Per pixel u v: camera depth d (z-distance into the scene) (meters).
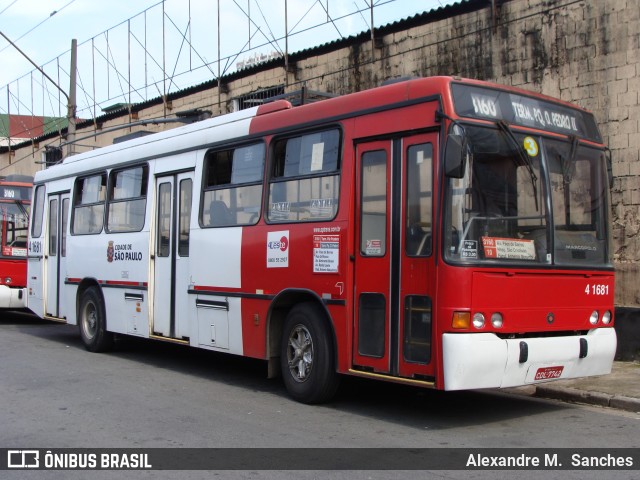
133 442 6.23
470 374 6.23
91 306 11.80
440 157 6.46
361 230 7.17
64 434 6.51
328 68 15.70
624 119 10.57
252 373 9.84
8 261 15.80
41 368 10.07
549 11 11.44
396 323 6.76
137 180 10.73
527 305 6.66
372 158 7.13
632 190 10.50
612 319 7.48
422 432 6.60
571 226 7.19
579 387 8.48
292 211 7.99
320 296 7.50
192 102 20.80
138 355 11.44
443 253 6.33
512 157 6.79
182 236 9.70
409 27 13.73
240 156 8.88
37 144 30.61
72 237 12.38
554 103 7.39
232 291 8.70
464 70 12.67
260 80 18.11
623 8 10.57
